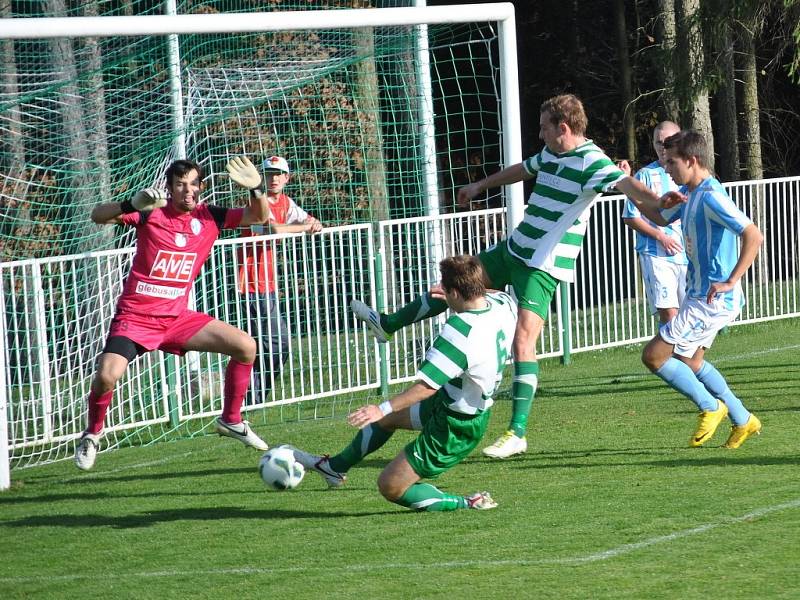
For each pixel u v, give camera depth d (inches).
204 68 1301.7
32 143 1421.0
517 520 703.1
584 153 876.6
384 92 1720.0
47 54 1125.7
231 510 786.2
